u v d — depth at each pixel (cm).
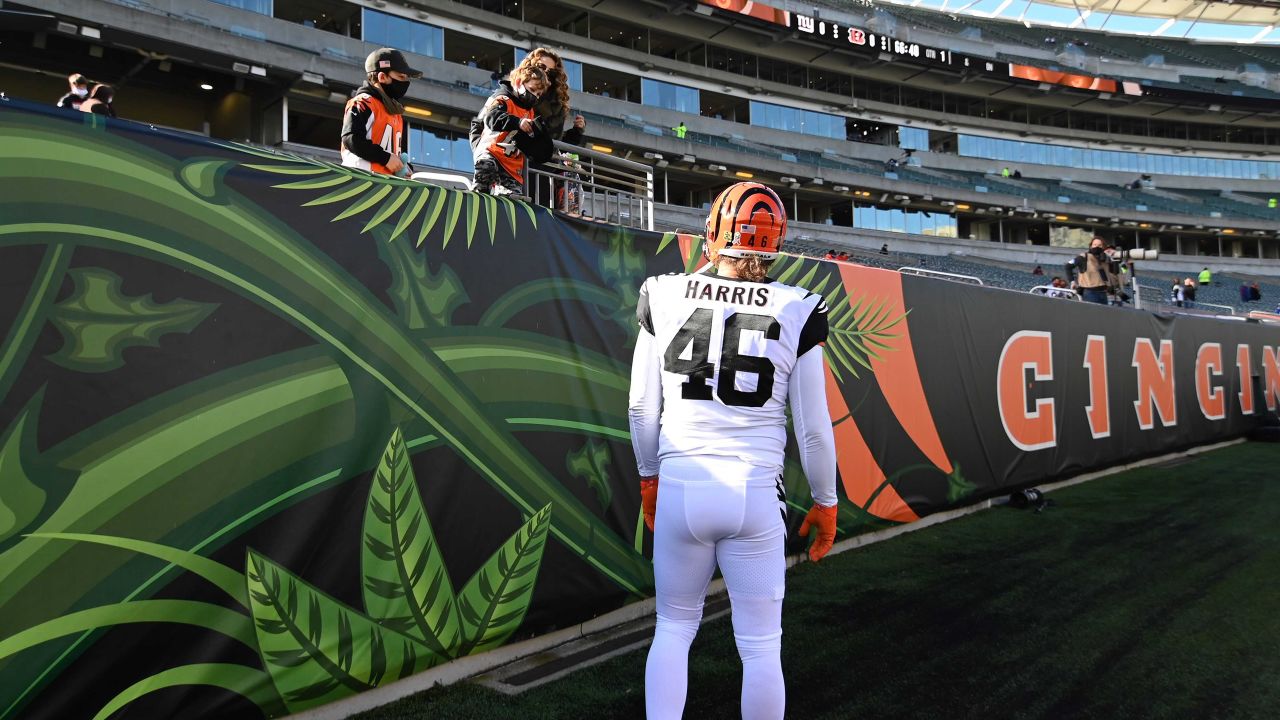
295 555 242
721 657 314
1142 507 626
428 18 2425
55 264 201
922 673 300
